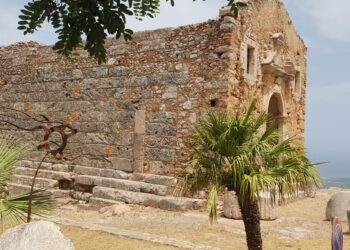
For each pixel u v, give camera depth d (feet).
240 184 19.95
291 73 54.65
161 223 34.71
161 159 44.68
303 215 40.34
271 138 21.57
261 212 36.45
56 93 53.83
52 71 54.54
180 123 43.75
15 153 18.20
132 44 48.01
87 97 50.93
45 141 15.88
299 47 61.72
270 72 49.39
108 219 37.09
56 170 51.78
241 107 43.47
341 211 37.70
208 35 42.73
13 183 51.08
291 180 19.71
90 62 51.13
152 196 41.86
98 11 8.70
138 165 46.06
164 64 45.44
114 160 47.96
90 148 49.96
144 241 27.58
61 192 47.65
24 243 14.05
